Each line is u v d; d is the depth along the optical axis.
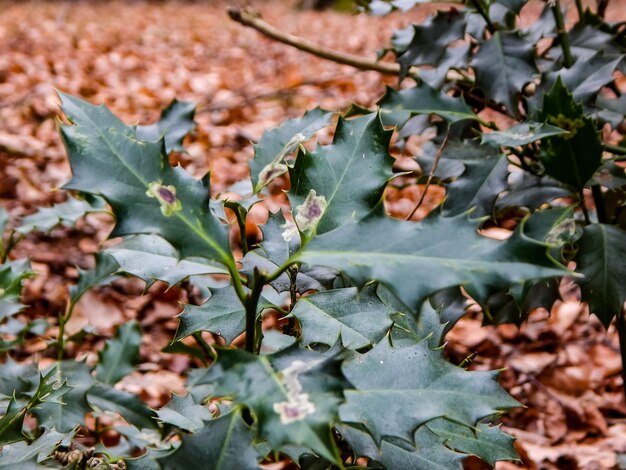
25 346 0.97
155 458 0.37
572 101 0.50
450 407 0.38
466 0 0.64
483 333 1.04
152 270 0.45
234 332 0.44
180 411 0.50
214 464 0.37
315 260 0.36
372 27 3.62
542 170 0.59
